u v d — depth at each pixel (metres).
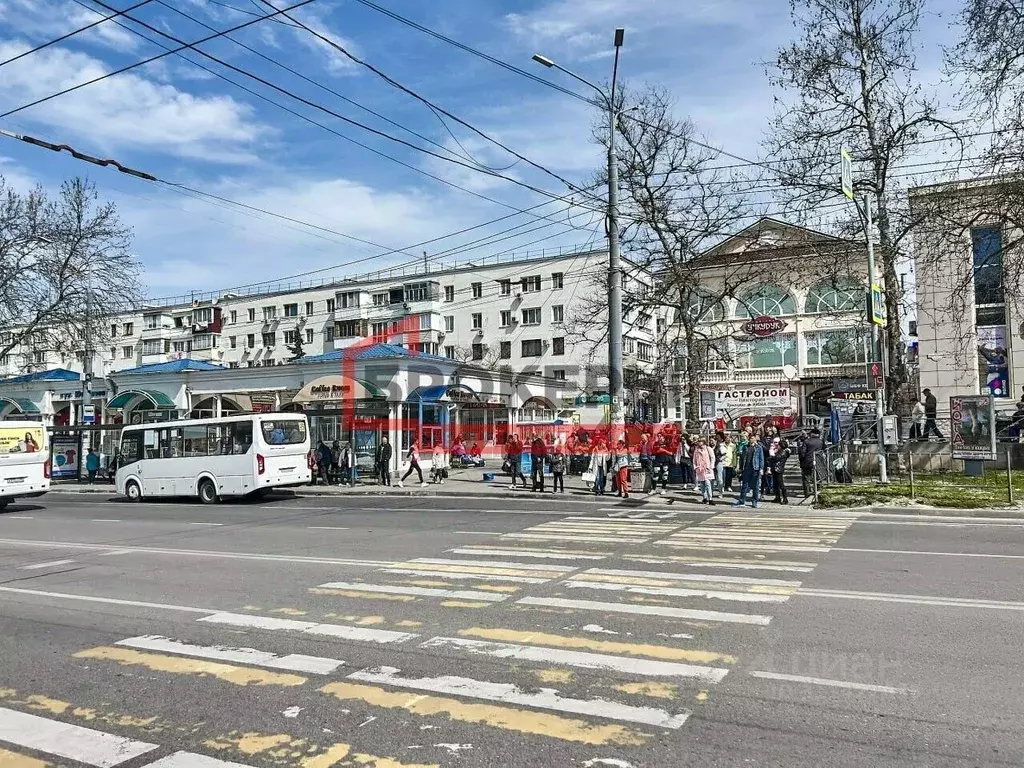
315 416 27.12
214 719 4.48
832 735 3.97
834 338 39.62
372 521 14.83
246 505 19.86
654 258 23.45
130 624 6.89
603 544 10.85
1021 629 5.89
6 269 31.06
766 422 25.67
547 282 61.25
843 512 15.05
